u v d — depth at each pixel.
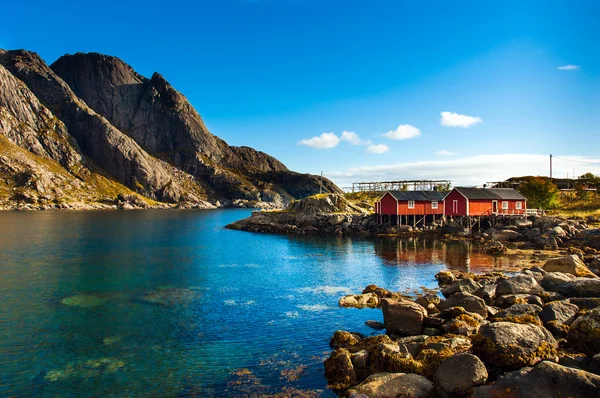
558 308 21.83
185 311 30.28
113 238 78.75
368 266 48.84
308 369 20.14
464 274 40.81
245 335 25.22
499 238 70.31
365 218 95.06
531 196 95.69
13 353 22.45
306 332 25.66
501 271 44.06
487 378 15.94
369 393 15.77
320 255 58.47
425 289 36.66
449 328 21.97
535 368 14.66
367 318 28.34
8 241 71.12
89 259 52.88
